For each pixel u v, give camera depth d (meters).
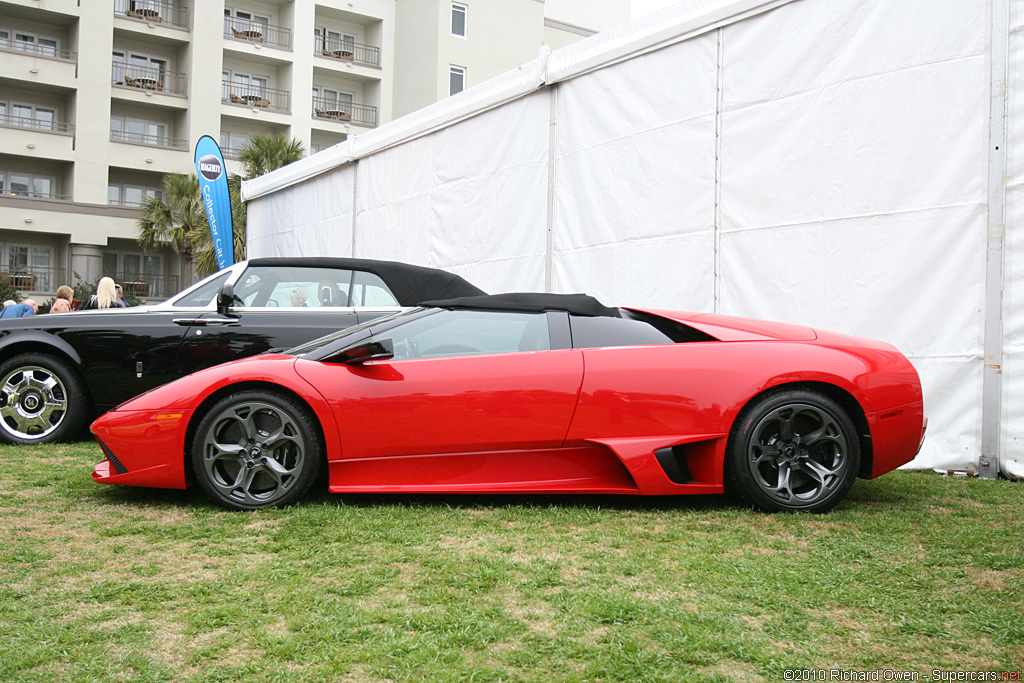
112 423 3.60
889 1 4.90
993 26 4.45
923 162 4.73
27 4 31.06
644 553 2.87
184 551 2.90
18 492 3.85
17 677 1.88
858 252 5.02
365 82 39.47
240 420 3.53
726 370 3.49
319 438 3.57
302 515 3.38
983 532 3.14
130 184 34.31
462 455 3.55
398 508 3.51
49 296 32.53
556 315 3.73
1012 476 4.31
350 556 2.82
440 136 8.95
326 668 1.94
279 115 36.53
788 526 3.25
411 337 3.72
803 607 2.35
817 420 3.47
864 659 2.00
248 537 3.10
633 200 6.53
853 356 3.54
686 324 3.75
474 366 3.57
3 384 5.25
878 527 3.24
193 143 34.50
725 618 2.25
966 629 2.18
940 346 4.64
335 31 39.03
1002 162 4.40
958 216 4.57
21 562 2.77
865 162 5.00
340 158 10.84
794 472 3.55
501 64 36.34
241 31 36.03
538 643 2.08
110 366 5.25
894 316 4.84
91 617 2.26
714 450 3.49
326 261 5.73
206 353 5.33
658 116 6.33
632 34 6.49
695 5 5.99
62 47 33.03
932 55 4.70
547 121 7.43
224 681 1.88
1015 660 1.99
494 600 2.40
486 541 3.02
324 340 3.88
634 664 1.95
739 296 5.70
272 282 5.66
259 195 13.63
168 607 2.35
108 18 32.66
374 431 3.52
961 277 4.56
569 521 3.32
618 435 3.49
